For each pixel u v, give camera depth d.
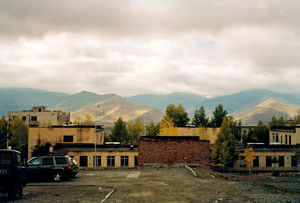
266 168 61.94
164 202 14.91
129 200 15.35
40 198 15.89
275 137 83.31
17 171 15.79
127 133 98.62
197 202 14.91
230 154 57.78
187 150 31.95
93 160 59.78
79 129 74.88
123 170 29.23
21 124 94.25
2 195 16.95
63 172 22.72
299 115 107.12
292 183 22.22
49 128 74.69
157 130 102.75
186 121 105.81
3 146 82.75
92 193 17.30
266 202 14.80
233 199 15.54
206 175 25.16
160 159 31.91
